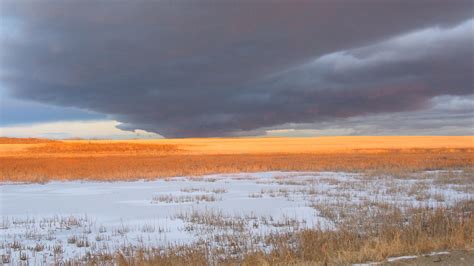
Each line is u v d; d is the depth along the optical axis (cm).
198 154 6912
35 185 2683
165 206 1731
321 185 2397
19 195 2208
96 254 984
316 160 4619
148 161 5028
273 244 1000
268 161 4622
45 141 11106
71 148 8369
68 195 2183
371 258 806
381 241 913
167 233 1209
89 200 1981
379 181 2512
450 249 858
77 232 1265
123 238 1162
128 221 1416
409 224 1176
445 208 1498
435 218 1195
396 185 2275
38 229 1317
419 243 884
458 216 1307
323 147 8712
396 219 1266
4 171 3544
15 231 1293
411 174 2892
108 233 1238
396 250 848
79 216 1550
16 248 1080
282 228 1234
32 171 3528
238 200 1852
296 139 13050
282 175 3075
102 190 2375
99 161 5134
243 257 902
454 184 2286
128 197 2052
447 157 4853
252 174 3200
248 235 1134
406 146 8750
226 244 1056
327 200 1780
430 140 11744
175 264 833
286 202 1759
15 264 935
